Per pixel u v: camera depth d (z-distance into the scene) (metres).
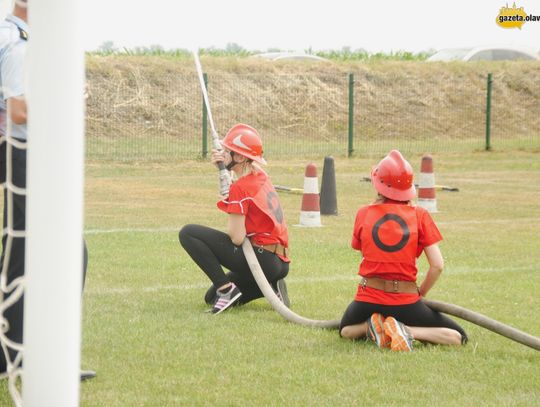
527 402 12.25
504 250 26.09
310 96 76.75
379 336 15.04
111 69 70.75
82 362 13.90
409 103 79.62
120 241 26.28
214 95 72.94
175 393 12.45
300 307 18.52
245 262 17.89
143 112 68.44
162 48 80.44
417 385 12.97
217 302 17.75
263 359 14.28
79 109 8.42
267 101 74.69
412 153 68.12
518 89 84.25
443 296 19.53
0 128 12.16
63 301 8.45
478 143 74.12
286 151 65.81
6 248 10.74
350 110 64.25
